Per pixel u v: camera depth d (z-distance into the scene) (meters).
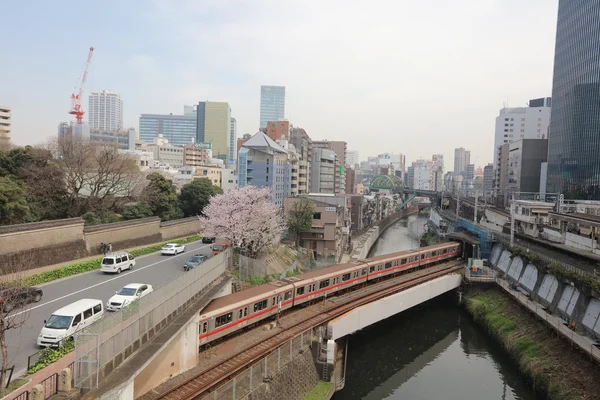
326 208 58.56
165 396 16.98
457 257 60.47
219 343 24.38
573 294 31.06
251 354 22.50
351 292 38.41
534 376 27.67
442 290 43.94
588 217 42.03
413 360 33.59
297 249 54.94
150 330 16.97
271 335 25.70
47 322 18.38
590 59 78.25
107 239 41.12
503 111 161.50
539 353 29.47
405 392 28.67
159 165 95.38
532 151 110.19
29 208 35.44
